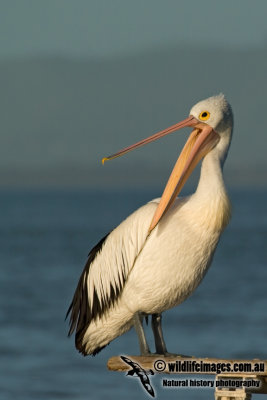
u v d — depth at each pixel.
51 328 25.81
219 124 8.20
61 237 76.75
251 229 84.44
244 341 22.83
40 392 17.41
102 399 16.67
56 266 46.88
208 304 30.53
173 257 8.07
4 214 157.25
